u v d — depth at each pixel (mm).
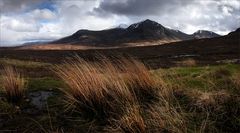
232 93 6469
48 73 18297
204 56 38750
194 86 7910
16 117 6738
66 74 7785
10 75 8070
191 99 6715
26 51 66062
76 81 6953
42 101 7652
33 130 6016
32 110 7109
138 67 7441
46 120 6422
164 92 6824
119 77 7141
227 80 7891
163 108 5965
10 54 50344
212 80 8117
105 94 6703
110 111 6328
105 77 6969
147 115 5965
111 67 7230
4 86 8125
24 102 7691
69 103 6801
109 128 5754
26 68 25922
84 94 6668
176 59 36688
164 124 5484
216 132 5418
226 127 5578
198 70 10953
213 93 6672
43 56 47875
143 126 5297
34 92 8531
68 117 6477
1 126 6316
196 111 6203
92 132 5797
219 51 46188
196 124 5625
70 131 5906
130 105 5934
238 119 5598
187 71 10812
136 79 7262
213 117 5871
